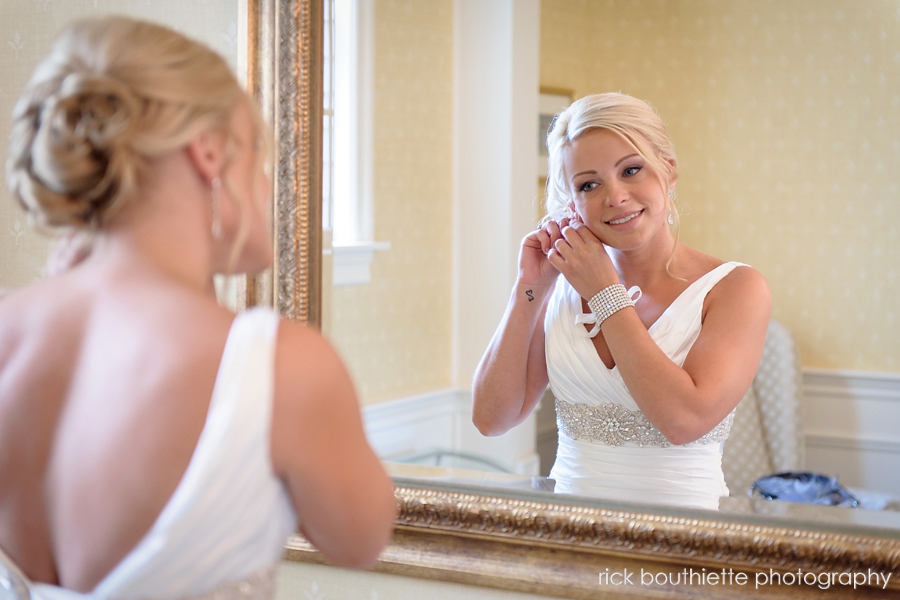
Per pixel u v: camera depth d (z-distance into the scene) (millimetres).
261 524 713
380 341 1548
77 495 692
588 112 1400
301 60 1540
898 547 1207
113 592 680
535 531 1379
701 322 1367
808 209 1346
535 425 1448
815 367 1343
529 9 1448
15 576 729
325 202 1553
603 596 1329
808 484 1329
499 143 1482
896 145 1302
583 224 1410
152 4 1712
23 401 724
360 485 749
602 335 1392
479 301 1496
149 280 732
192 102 717
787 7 1349
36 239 1849
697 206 1384
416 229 1533
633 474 1371
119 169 693
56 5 1812
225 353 701
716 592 1278
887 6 1300
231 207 772
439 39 1516
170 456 680
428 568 1432
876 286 1317
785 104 1355
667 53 1389
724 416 1342
